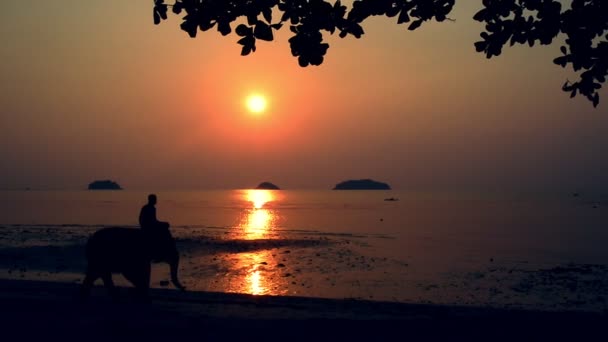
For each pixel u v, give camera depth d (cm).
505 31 773
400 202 17800
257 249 3588
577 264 3088
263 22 739
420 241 4556
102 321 1063
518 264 3045
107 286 1302
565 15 749
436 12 757
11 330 994
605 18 733
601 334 1038
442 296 2028
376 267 2797
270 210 11375
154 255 1348
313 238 4575
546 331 1055
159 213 9756
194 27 748
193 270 2569
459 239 4816
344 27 762
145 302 1280
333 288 2161
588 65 760
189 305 1255
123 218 7575
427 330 1052
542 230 6053
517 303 1914
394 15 759
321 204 15612
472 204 15875
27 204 13138
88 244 1299
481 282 2359
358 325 1077
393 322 1111
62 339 945
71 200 17100
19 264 2641
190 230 5428
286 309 1238
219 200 19762
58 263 2686
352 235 5056
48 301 1241
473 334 1028
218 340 957
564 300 1975
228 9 740
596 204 15825
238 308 1234
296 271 2611
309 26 757
